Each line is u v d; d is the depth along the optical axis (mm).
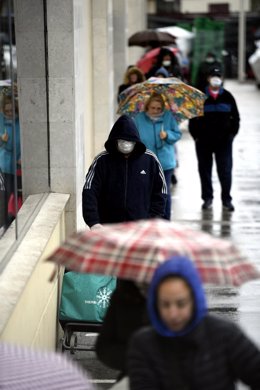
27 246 11562
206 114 23844
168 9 90438
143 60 34625
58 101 15195
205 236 7656
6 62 12969
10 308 9047
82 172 16953
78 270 7512
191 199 25891
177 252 7254
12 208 12766
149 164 13695
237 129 23938
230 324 6863
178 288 6512
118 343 8836
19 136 13805
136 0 46250
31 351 6930
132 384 6797
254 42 88500
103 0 24062
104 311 13039
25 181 14367
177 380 6723
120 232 7750
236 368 6797
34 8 14781
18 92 13992
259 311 15469
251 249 19984
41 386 6359
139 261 7355
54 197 14953
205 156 24328
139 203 13641
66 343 13172
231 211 24281
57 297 13641
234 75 87875
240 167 31953
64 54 15102
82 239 7766
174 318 6551
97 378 12398
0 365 6629
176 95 19031
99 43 24312
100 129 24688
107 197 13617
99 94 24547
